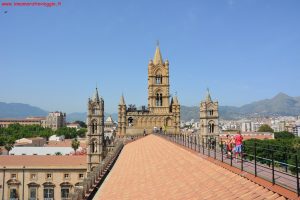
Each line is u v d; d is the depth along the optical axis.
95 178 44.81
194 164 33.88
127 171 49.12
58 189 129.25
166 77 156.75
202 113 124.81
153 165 44.53
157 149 59.38
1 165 128.88
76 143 178.75
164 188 31.23
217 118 124.00
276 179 20.52
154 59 158.38
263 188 19.83
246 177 22.59
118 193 36.84
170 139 64.81
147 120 155.12
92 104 135.62
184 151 42.72
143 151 67.31
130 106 159.25
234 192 21.66
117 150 89.94
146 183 36.22
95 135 134.50
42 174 129.50
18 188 128.62
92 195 39.28
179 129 155.38
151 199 29.47
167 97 156.25
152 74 156.88
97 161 132.12
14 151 173.62
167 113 155.50
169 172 36.25
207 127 123.88
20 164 129.62
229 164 27.30
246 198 19.77
